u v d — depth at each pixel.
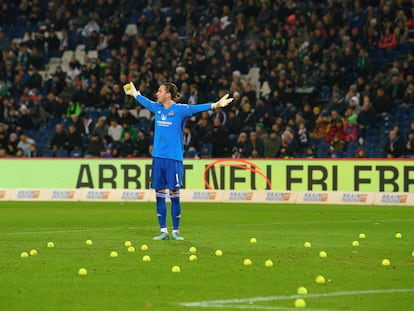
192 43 117.38
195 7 122.94
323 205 89.12
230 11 119.25
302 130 100.81
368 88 103.75
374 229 58.34
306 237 51.81
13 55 125.69
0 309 26.77
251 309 26.78
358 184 91.19
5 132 110.75
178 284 31.92
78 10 131.62
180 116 48.97
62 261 38.66
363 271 35.75
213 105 48.75
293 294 29.73
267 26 114.69
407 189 89.75
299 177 93.00
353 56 108.31
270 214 74.50
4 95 120.38
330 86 108.44
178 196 49.50
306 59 109.38
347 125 100.62
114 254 40.78
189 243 47.31
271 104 107.81
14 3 135.62
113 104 114.56
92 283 32.06
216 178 95.62
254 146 99.44
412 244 47.50
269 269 36.25
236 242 48.19
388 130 102.56
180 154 49.28
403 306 27.61
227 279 33.25
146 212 76.00
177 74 113.00
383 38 111.25
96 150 105.31
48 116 116.69
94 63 119.06
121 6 129.25
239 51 113.38
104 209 80.88
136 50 118.25
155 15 123.50
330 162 92.06
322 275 34.50
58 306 27.33
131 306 27.34
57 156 108.62
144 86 113.38
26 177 100.06
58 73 119.44
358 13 112.62
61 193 98.69
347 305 27.64
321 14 115.06
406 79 106.25
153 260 39.19
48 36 128.62
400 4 112.69
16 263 37.88
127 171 96.94
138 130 109.56
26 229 57.56
